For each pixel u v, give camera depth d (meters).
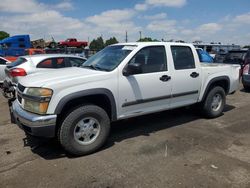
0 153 4.61
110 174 3.86
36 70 8.13
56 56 8.69
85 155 4.49
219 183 3.60
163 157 4.39
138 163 4.19
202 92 6.23
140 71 4.77
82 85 4.39
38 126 4.08
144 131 5.66
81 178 3.75
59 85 4.20
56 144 4.97
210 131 5.65
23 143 5.04
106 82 4.61
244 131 5.66
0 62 11.98
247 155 4.46
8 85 8.21
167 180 3.68
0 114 7.14
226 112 7.23
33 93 4.21
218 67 6.56
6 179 3.76
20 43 31.62
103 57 5.36
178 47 5.72
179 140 5.14
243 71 10.65
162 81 5.33
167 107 5.57
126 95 4.87
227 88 6.90
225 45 29.72
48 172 3.93
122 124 6.12
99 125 4.59
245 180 3.67
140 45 5.15
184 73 5.72
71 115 4.27
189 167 4.04
